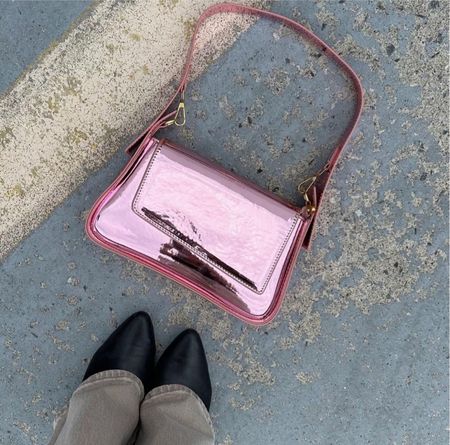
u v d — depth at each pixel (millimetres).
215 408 1100
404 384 1090
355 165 1052
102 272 1078
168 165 917
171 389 1014
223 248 930
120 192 933
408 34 1023
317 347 1086
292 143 1051
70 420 946
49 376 1101
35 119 1046
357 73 1033
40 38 1030
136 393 1011
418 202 1055
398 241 1062
